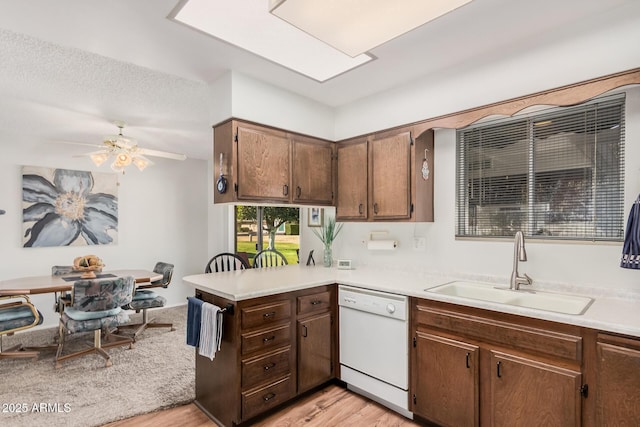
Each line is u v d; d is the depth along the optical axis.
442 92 2.35
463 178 2.52
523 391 1.67
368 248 2.94
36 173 4.17
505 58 2.06
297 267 3.14
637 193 1.81
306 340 2.36
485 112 2.15
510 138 2.30
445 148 2.59
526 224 2.23
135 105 2.98
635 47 1.65
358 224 3.18
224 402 2.10
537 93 1.94
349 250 3.26
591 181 1.98
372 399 2.41
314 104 2.89
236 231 5.87
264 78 2.46
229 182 2.37
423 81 2.45
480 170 2.44
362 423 2.13
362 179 2.84
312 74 2.41
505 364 1.72
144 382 2.72
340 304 2.53
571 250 2.02
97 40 1.90
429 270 2.67
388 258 2.94
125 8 1.60
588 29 1.77
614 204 1.90
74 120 3.42
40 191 4.20
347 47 1.63
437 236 2.63
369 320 2.34
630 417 1.38
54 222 4.30
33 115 3.24
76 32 1.80
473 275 2.42
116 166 3.50
